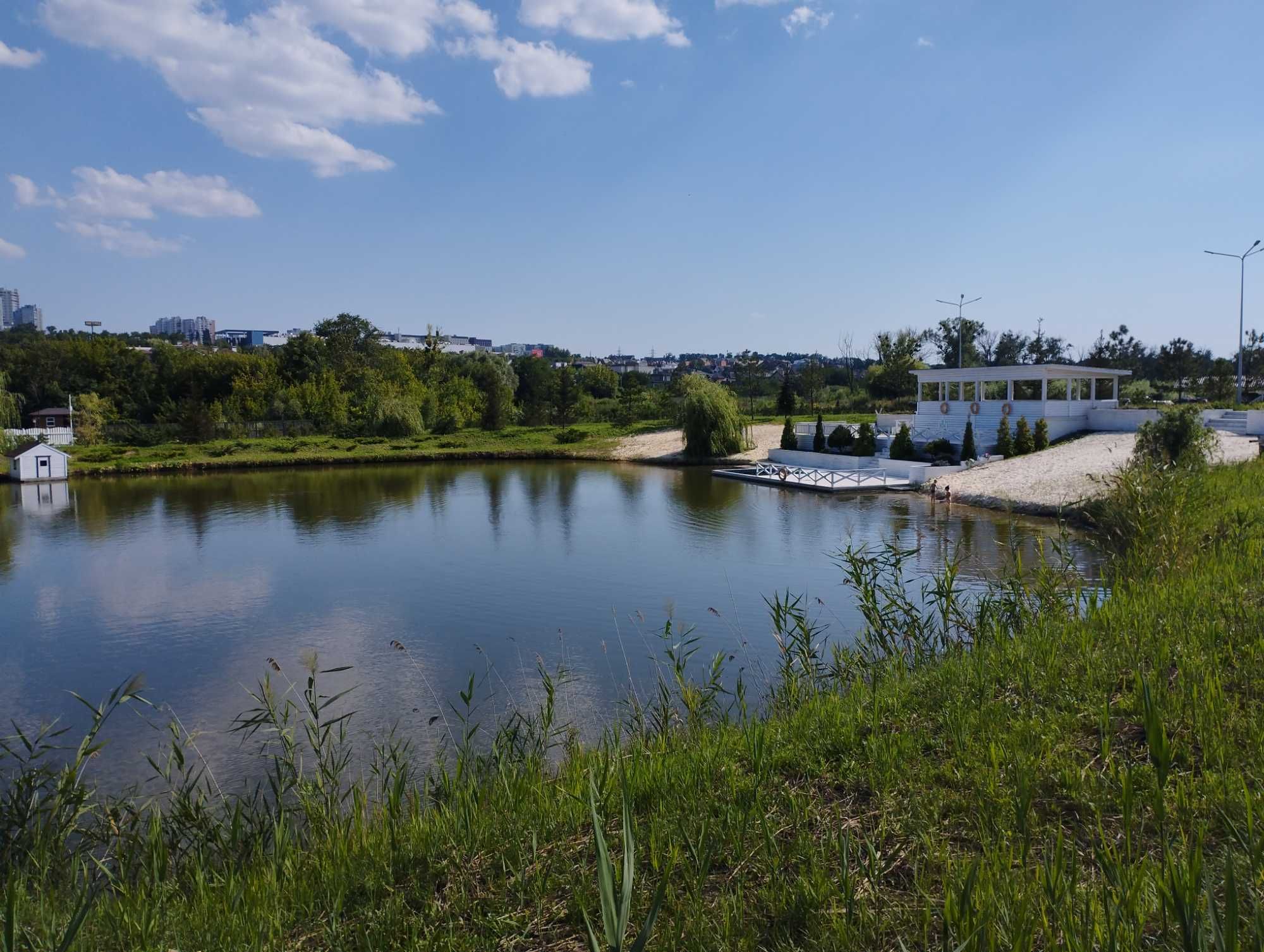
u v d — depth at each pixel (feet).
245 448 155.12
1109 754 12.78
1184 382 180.14
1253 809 10.43
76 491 108.06
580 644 38.63
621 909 6.82
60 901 12.64
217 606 48.34
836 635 37.47
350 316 264.31
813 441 129.39
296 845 14.82
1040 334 212.64
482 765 18.60
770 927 9.51
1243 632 18.26
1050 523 68.13
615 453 146.82
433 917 10.67
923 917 9.11
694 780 14.15
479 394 217.56
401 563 60.13
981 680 17.31
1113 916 8.32
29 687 35.12
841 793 13.20
